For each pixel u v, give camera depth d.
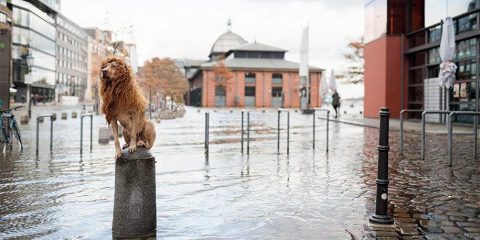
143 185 4.88
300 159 10.97
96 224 5.31
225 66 94.81
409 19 30.95
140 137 5.06
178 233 4.92
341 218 5.52
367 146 14.21
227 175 8.62
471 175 8.55
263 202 6.40
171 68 67.81
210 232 4.96
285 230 5.02
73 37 104.62
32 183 7.76
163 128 23.11
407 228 5.05
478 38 22.56
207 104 96.19
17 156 11.22
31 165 9.75
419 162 10.33
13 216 5.65
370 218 5.32
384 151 5.27
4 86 16.61
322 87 49.91
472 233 4.84
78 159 10.72
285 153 12.24
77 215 5.71
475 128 10.55
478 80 22.55
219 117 39.28
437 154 11.80
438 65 26.67
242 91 97.56
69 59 101.75
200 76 103.56
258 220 5.45
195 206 6.16
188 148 13.39
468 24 23.52
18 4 66.19
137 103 4.82
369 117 35.22
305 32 50.56
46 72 80.88
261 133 19.91
